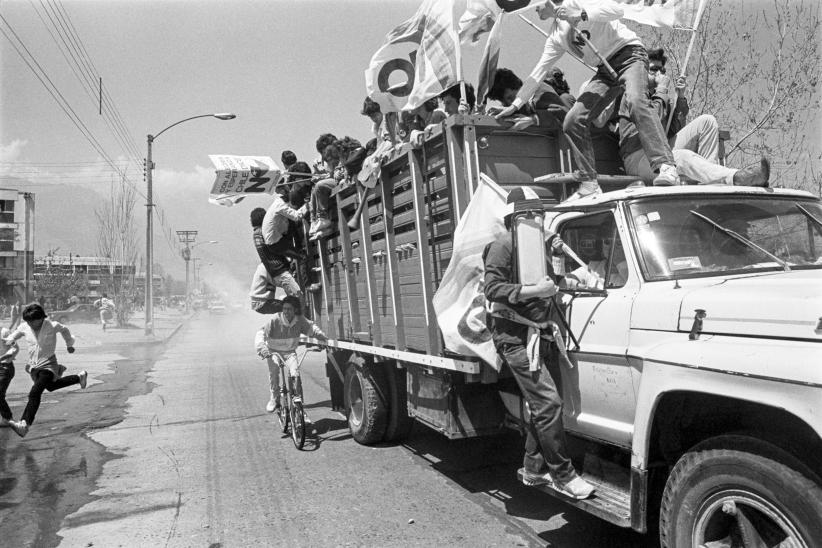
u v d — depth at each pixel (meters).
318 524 4.69
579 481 3.70
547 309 3.92
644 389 3.20
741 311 2.87
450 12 4.89
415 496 5.23
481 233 4.27
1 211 42.78
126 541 4.50
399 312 5.77
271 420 8.66
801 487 2.47
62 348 22.70
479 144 4.84
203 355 19.22
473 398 4.94
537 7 4.79
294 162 8.56
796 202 4.19
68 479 6.13
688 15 5.52
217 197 8.92
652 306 3.33
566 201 4.65
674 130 5.73
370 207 6.27
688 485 2.96
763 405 2.75
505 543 4.23
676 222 3.78
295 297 7.70
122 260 40.41
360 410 7.14
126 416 9.41
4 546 4.48
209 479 5.94
